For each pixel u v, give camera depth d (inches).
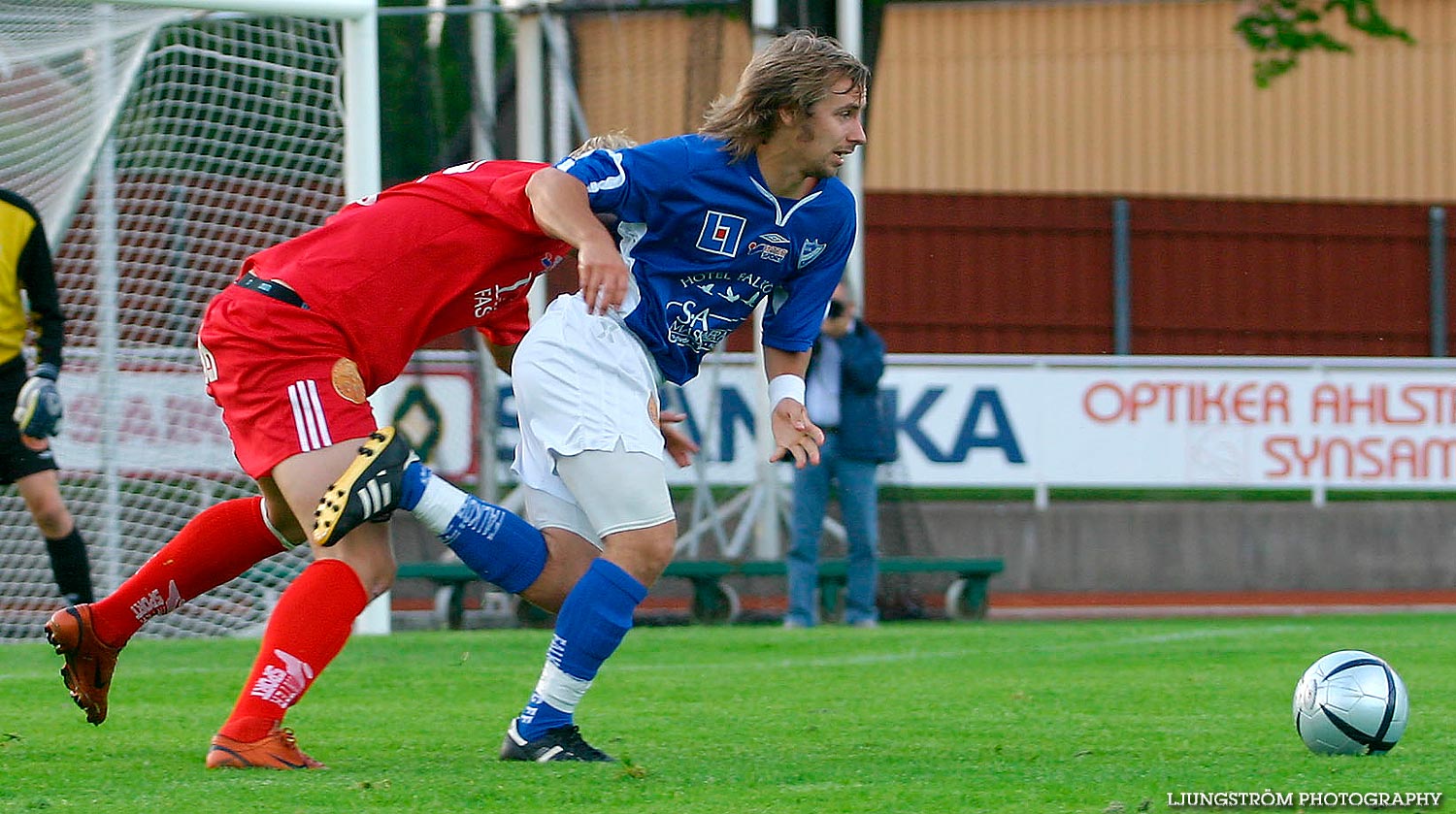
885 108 1961.1
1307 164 1937.7
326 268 495.2
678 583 1528.1
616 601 495.8
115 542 1148.5
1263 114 1940.2
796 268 538.9
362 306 496.4
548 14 1373.0
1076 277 1908.2
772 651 1007.0
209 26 1166.3
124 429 1152.2
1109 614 1604.3
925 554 1513.3
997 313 1904.5
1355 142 1936.5
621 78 1392.7
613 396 503.2
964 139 1955.0
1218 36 1946.4
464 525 494.9
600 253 478.0
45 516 935.0
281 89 1176.2
